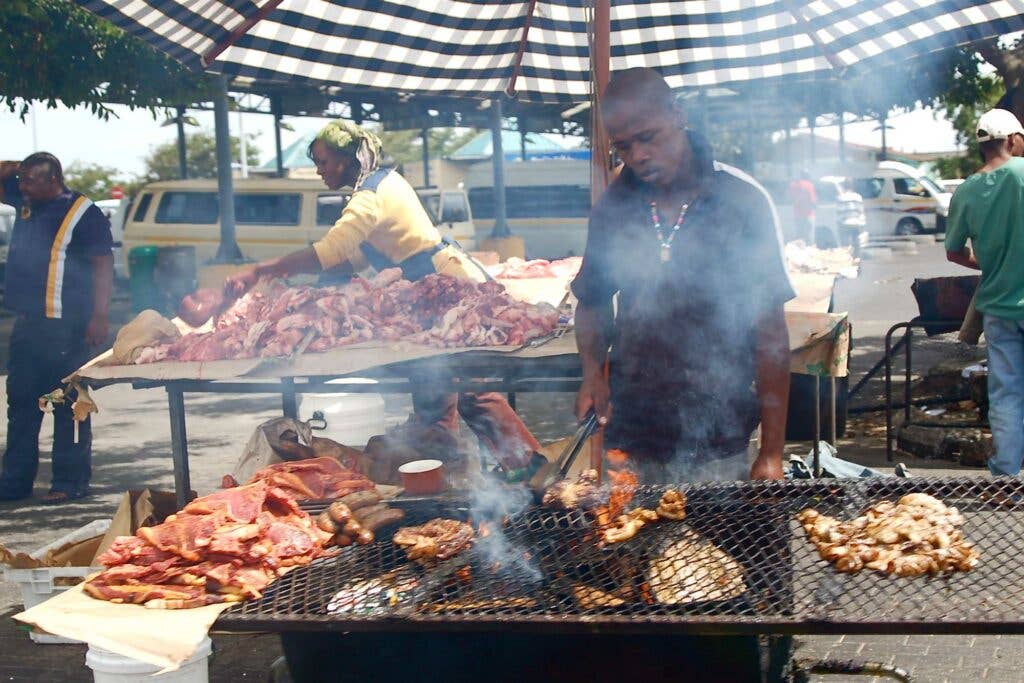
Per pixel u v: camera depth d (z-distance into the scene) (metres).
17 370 5.74
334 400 5.02
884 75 11.48
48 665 3.69
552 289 5.35
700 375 3.12
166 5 3.72
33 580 3.65
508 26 4.69
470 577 2.49
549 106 17.28
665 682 2.57
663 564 2.48
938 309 6.16
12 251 5.62
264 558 2.51
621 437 3.25
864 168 30.39
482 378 4.08
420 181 29.88
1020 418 4.62
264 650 3.76
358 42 4.50
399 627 2.23
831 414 4.58
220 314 4.21
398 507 2.96
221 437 7.67
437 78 4.97
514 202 20.42
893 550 2.49
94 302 5.66
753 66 4.92
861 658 3.55
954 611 2.16
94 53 9.64
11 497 5.89
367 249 4.65
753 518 2.75
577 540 2.66
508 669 2.62
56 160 5.55
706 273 3.01
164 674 2.71
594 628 2.18
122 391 10.13
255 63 4.46
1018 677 3.37
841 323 3.92
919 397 7.62
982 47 7.10
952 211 4.73
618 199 3.13
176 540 2.52
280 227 16.14
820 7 4.27
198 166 47.56
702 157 2.98
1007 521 2.70
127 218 16.80
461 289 4.09
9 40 8.79
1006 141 4.55
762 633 2.16
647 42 4.87
